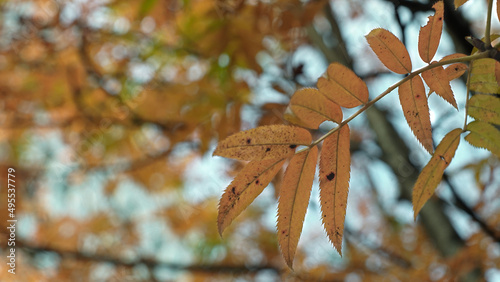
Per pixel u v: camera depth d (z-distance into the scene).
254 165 0.41
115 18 0.90
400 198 1.09
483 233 0.81
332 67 0.42
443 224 1.01
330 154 0.42
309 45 1.06
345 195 0.41
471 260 0.80
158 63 0.91
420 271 0.88
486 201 0.89
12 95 0.98
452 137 0.43
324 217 0.41
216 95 0.79
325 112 0.42
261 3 0.74
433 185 0.43
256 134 0.41
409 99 0.42
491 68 0.43
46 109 0.98
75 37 0.92
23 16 0.92
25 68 0.96
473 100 0.43
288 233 0.41
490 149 0.43
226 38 0.78
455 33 0.60
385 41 0.42
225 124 0.76
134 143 1.03
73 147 1.05
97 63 0.96
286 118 0.42
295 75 0.79
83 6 0.90
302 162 0.42
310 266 1.05
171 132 0.85
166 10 0.82
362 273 1.00
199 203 1.38
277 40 0.82
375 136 1.22
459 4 0.44
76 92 0.92
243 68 0.81
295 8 0.74
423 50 0.42
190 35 0.80
